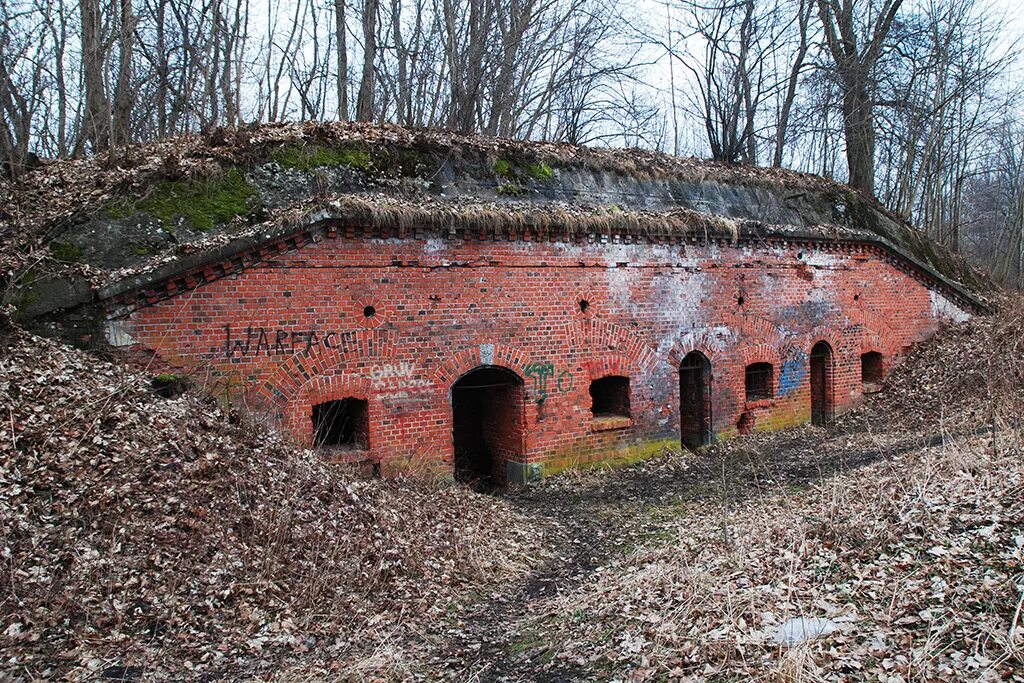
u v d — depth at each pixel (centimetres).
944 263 1975
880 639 512
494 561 874
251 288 973
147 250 952
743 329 1520
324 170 1131
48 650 552
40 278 880
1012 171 3662
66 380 806
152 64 1997
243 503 760
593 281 1300
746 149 2748
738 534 838
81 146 1540
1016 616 488
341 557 761
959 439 1023
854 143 2409
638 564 831
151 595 627
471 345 1163
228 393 957
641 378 1367
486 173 1294
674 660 549
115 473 712
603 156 1466
